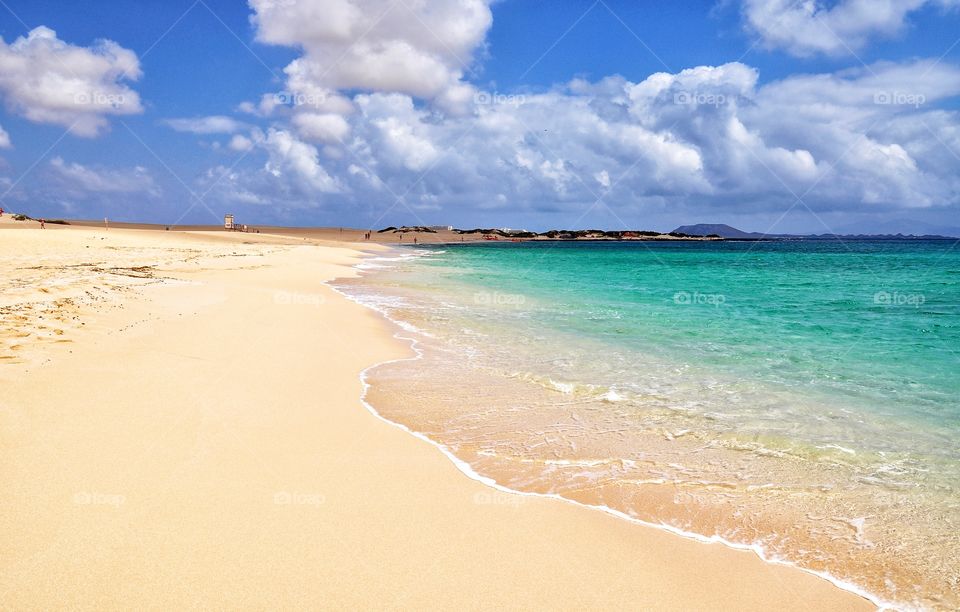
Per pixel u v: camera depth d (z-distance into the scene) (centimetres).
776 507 576
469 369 1099
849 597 436
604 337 1445
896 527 537
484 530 511
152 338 1085
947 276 3925
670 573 459
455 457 683
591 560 472
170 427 678
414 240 14662
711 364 1161
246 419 737
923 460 688
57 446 599
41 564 409
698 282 3362
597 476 642
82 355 916
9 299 1218
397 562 450
